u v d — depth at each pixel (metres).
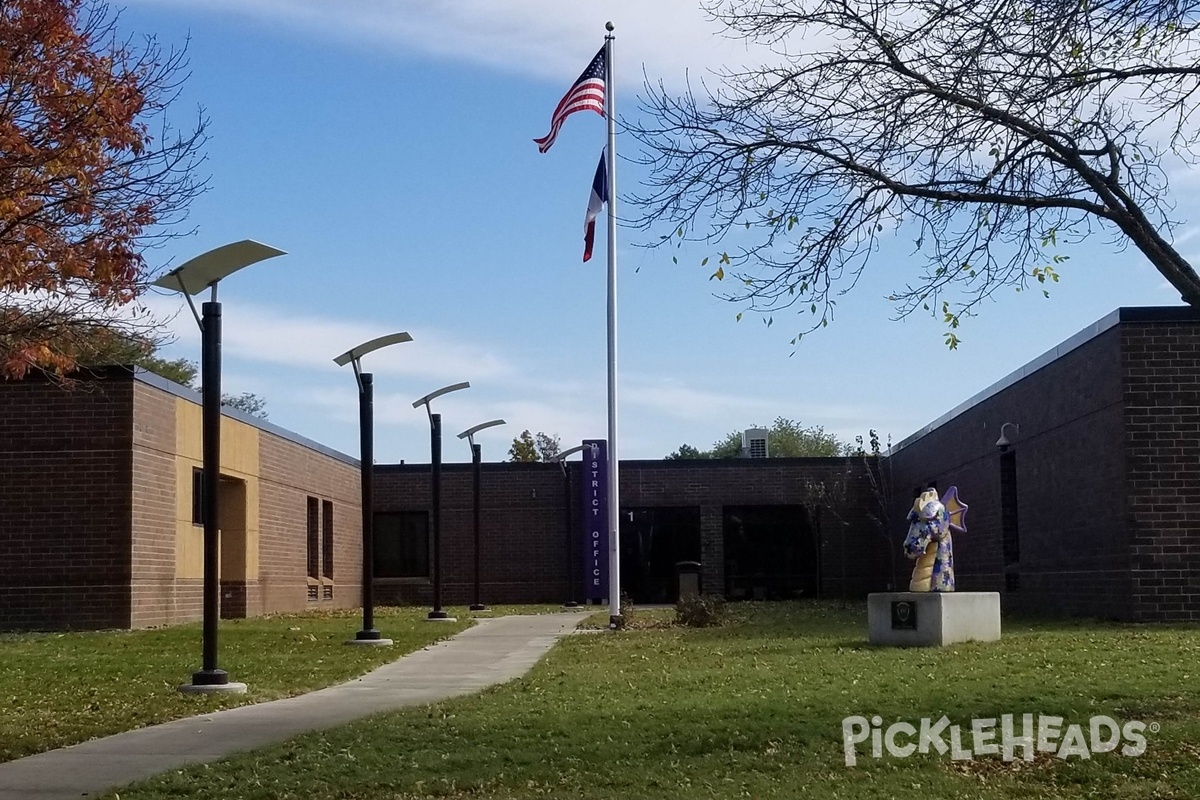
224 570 27.72
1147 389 20.23
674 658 16.42
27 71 11.48
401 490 39.47
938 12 9.62
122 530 22.19
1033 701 10.98
